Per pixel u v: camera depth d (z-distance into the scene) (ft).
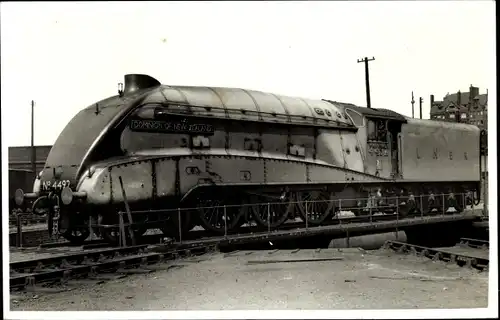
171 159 44.75
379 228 55.06
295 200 54.03
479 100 85.61
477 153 79.15
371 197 59.77
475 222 66.85
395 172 66.44
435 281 32.91
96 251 37.65
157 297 28.86
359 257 41.47
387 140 66.08
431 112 89.86
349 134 61.36
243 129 51.13
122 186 41.70
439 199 72.23
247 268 36.52
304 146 56.24
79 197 40.57
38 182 45.16
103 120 43.68
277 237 46.52
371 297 28.63
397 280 33.12
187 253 40.68
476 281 32.91
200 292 29.91
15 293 29.55
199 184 46.03
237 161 49.08
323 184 56.59
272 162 51.83
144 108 44.68
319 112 58.70
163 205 44.75
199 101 48.60
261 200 51.03
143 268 35.96
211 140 48.65
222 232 47.37
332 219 58.49
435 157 71.51
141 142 44.37
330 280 32.91
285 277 33.76
